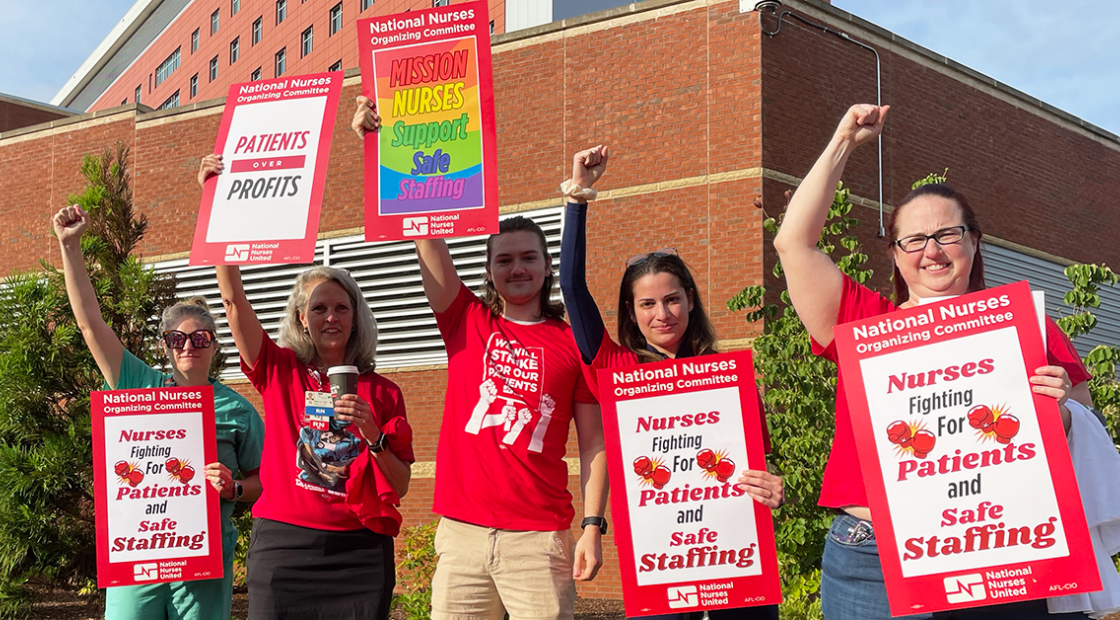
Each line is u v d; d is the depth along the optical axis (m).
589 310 3.58
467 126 3.74
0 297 9.41
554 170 11.27
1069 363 2.88
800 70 10.80
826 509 6.48
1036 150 13.64
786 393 6.71
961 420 2.63
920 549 2.61
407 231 3.72
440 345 11.59
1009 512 2.55
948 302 2.68
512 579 3.52
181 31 53.69
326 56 39.91
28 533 8.67
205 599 4.27
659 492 3.29
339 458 3.89
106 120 14.41
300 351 4.19
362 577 3.86
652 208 10.73
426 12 3.80
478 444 3.60
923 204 2.83
